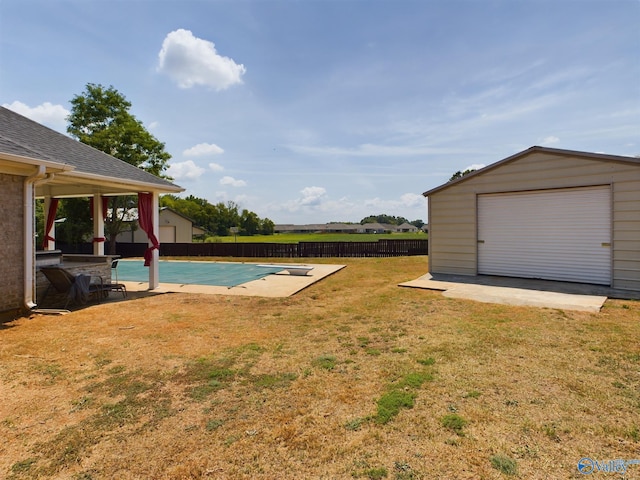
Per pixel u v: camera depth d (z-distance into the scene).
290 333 4.86
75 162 7.12
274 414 2.66
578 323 5.00
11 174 5.67
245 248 20.88
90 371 3.54
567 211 8.27
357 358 3.82
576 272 8.17
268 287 8.97
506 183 9.09
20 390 3.12
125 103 22.50
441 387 3.03
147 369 3.59
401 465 2.04
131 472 2.03
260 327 5.18
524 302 6.38
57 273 6.53
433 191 10.44
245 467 2.06
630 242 7.35
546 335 4.46
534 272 8.80
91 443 2.32
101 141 20.45
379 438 2.31
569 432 2.33
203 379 3.34
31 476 2.00
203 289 8.77
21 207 5.85
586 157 7.83
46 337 4.66
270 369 3.56
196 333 4.87
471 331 4.68
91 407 2.82
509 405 2.71
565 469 1.97
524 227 8.93
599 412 2.59
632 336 4.38
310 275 11.30
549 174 8.39
